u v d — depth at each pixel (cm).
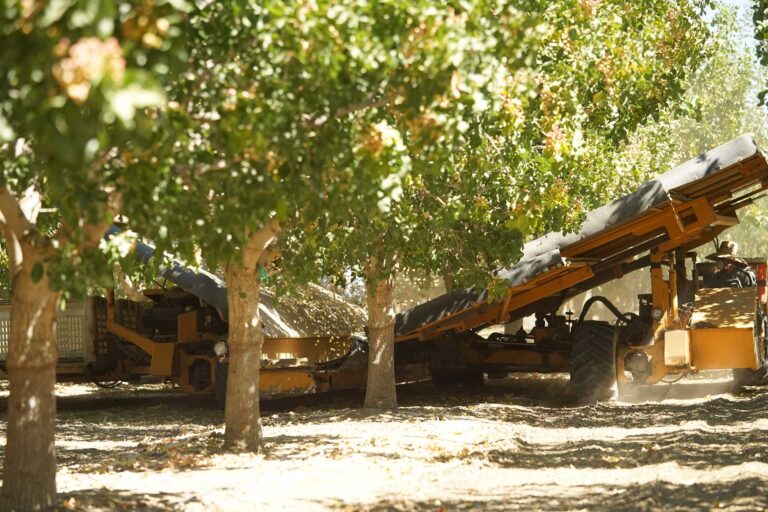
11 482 726
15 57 439
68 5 419
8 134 458
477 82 642
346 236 1094
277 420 1448
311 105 645
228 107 625
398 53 628
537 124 1031
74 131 438
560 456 1027
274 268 1412
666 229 1508
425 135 645
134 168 567
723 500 730
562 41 1073
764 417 1285
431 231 1248
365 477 895
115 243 739
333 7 608
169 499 784
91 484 873
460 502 773
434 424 1292
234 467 962
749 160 1457
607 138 1448
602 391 1557
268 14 627
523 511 733
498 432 1216
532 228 1120
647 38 1349
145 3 454
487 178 1133
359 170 662
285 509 747
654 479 852
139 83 402
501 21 699
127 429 1446
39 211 854
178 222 659
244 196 643
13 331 729
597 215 1450
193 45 649
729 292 1579
